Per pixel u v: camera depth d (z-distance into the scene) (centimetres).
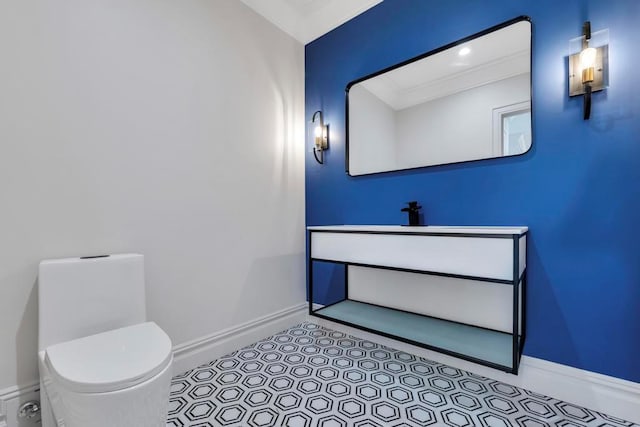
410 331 171
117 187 151
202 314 186
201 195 186
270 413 135
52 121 132
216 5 197
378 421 129
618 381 133
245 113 213
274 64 235
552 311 149
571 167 145
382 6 216
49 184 131
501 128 165
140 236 159
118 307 134
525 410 137
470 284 179
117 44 152
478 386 156
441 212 187
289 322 241
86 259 129
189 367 176
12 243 122
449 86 184
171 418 132
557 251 148
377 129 216
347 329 228
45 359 108
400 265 160
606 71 135
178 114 176
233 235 204
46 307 118
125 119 154
